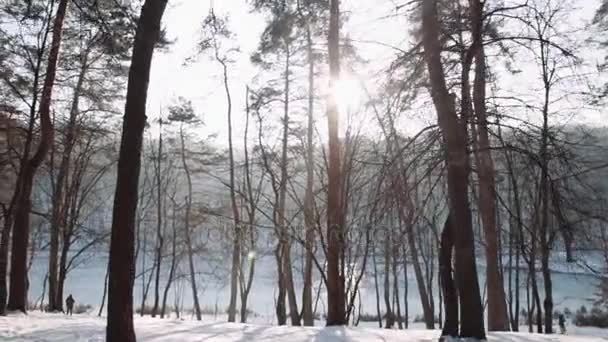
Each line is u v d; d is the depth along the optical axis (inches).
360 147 530.3
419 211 355.6
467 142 335.3
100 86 727.1
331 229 491.2
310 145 779.4
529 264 666.2
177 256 1290.6
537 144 323.6
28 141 559.2
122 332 263.0
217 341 328.2
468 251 333.7
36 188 1003.9
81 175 959.6
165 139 1190.9
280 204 831.7
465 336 329.7
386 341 340.8
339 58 524.4
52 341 326.6
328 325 473.4
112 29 418.0
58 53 566.6
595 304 1091.9
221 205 1111.0
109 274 268.7
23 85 613.9
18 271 554.6
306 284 768.3
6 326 374.6
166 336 340.8
